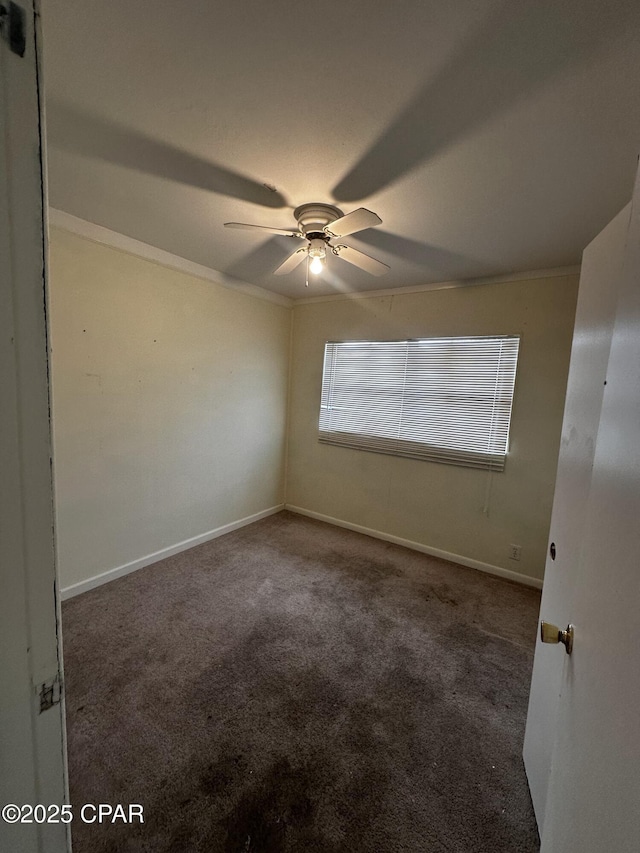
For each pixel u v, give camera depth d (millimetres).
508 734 1494
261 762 1338
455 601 2451
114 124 1274
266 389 3650
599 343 993
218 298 3041
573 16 844
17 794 458
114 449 2459
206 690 1644
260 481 3729
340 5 852
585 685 659
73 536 2291
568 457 1179
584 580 743
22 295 400
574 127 1192
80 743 1377
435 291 2994
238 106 1172
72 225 2062
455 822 1178
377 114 1175
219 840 1109
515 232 1979
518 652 1977
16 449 412
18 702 447
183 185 1654
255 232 2119
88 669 1732
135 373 2525
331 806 1207
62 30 932
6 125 371
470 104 1115
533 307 2605
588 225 1862
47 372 428
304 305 3760
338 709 1579
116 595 2346
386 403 3307
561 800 715
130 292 2432
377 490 3420
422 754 1396
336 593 2486
